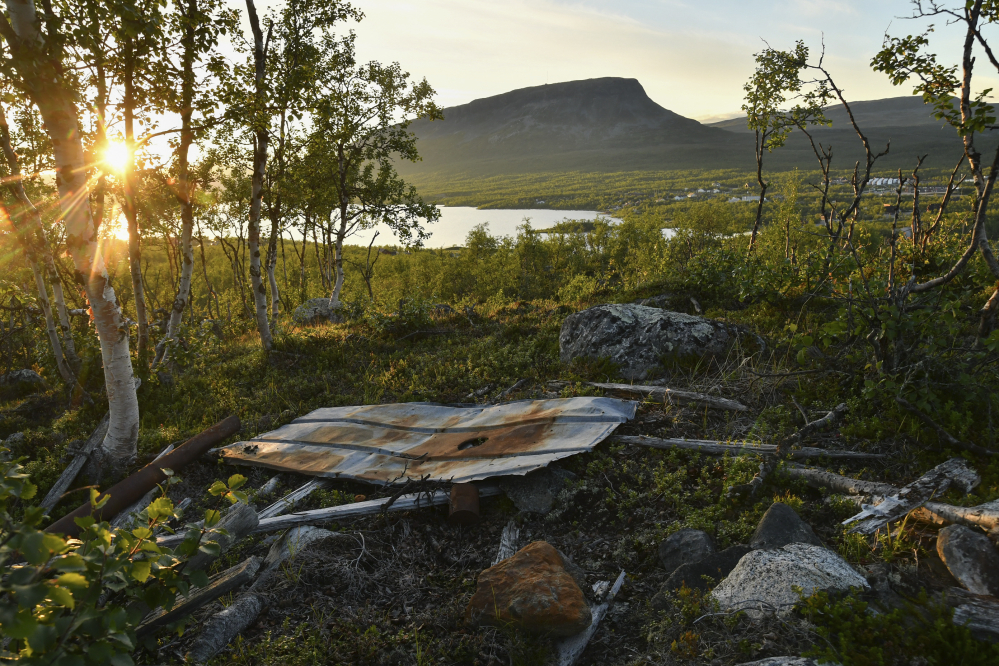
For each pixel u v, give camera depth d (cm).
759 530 423
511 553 480
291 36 1381
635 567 445
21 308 1391
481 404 768
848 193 11938
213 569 478
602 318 909
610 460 582
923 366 595
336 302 2095
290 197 1925
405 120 2175
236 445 714
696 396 695
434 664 356
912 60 728
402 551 496
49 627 235
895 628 312
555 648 362
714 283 1223
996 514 376
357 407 798
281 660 353
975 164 678
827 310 973
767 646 321
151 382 1007
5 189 1163
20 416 1052
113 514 574
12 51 609
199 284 3941
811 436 582
